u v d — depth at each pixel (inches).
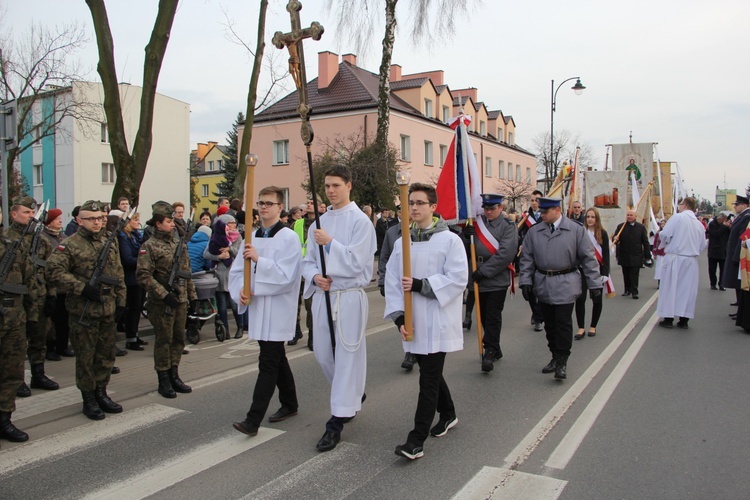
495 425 187.6
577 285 243.6
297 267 181.6
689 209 356.2
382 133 731.4
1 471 155.1
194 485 146.1
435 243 167.0
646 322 378.9
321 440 168.9
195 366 267.4
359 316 172.7
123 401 215.5
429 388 162.2
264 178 1143.6
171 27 366.9
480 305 271.9
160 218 219.3
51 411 203.3
